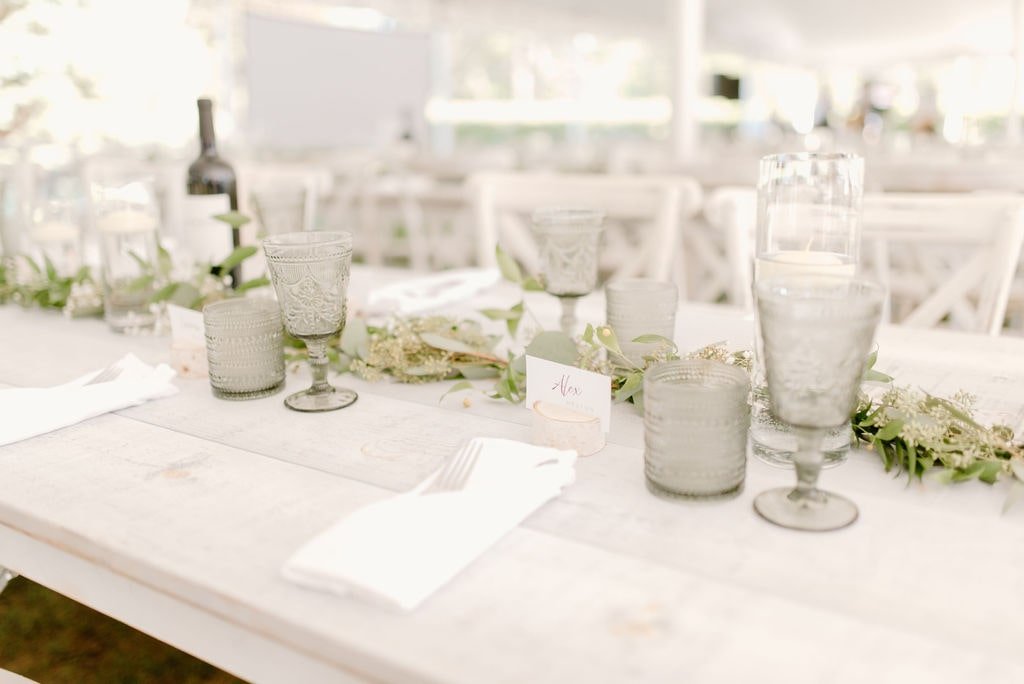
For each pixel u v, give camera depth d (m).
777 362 0.62
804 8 7.95
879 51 10.06
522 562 0.60
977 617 0.53
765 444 0.77
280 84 6.78
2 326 1.39
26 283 1.51
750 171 2.93
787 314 0.59
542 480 0.68
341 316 0.93
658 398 0.67
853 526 0.65
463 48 12.16
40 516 0.69
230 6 5.76
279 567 0.60
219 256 1.48
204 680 0.96
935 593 0.55
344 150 6.90
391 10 6.70
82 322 1.42
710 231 2.88
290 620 0.53
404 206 4.00
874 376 0.83
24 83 4.16
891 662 0.48
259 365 0.97
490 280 1.56
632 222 3.03
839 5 7.88
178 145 5.12
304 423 0.90
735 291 1.58
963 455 0.71
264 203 1.41
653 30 8.64
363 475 0.76
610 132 11.44
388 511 0.61
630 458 0.79
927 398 0.78
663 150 5.34
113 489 0.74
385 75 7.80
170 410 0.95
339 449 0.82
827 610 0.53
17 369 1.13
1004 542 0.62
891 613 0.53
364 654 0.50
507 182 1.92
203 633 0.63
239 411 0.94
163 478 0.76
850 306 0.58
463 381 0.96
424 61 8.18
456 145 9.04
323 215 4.34
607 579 0.58
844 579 0.57
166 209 2.24
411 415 0.92
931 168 2.51
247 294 1.51
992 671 0.47
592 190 1.82
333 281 0.90
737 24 8.55
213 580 0.58
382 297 1.37
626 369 0.93
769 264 0.90
